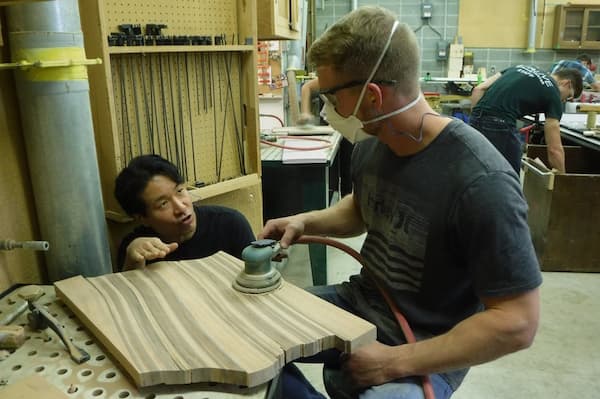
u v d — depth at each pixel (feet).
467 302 3.95
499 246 3.25
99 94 4.74
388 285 4.06
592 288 8.96
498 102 9.87
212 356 2.61
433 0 20.52
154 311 3.07
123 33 5.04
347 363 3.54
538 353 7.13
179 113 5.81
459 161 3.53
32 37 3.60
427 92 19.63
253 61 6.29
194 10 5.78
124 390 2.55
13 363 2.79
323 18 20.85
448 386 3.79
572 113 12.48
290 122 12.71
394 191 3.95
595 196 9.11
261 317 3.00
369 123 3.79
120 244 5.01
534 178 9.99
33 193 4.17
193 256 5.04
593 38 19.65
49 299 3.49
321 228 4.85
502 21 20.51
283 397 4.10
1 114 3.86
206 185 6.15
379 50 3.45
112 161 4.90
